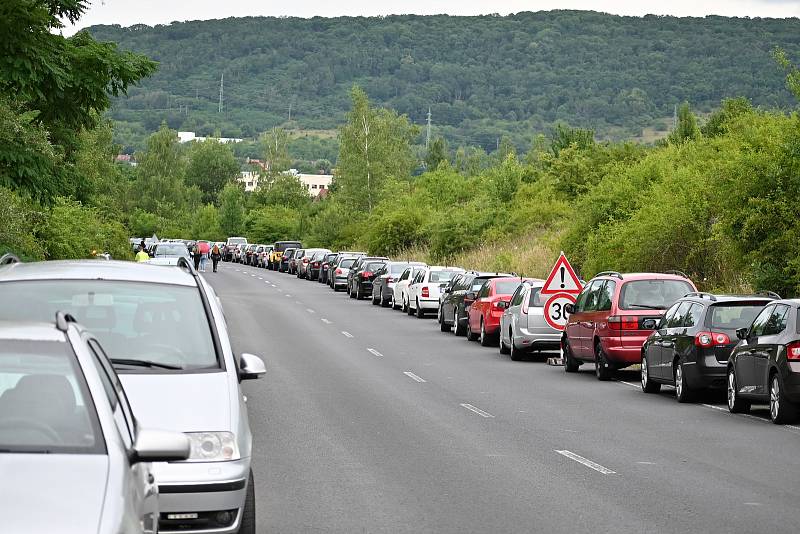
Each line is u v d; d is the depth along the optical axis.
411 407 33.84
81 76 40.41
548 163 125.25
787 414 30.62
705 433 29.11
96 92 40.84
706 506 19.86
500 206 129.12
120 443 10.61
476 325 58.75
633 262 65.44
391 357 50.59
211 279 139.00
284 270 169.50
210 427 15.28
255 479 22.23
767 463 24.48
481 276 64.00
